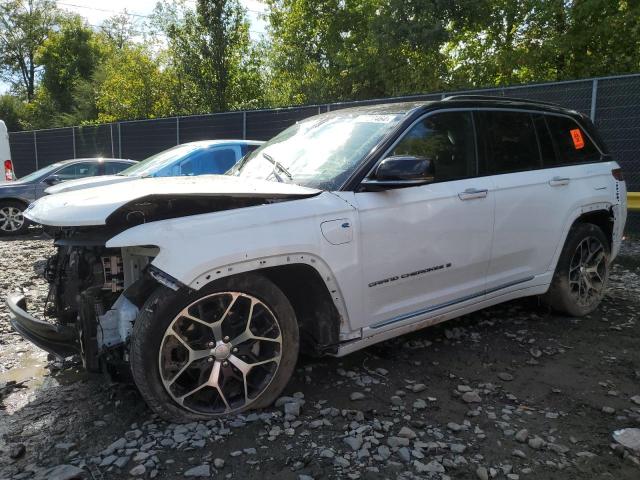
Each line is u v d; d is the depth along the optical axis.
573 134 5.06
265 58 27.03
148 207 3.26
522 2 17.73
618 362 4.07
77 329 3.26
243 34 25.12
